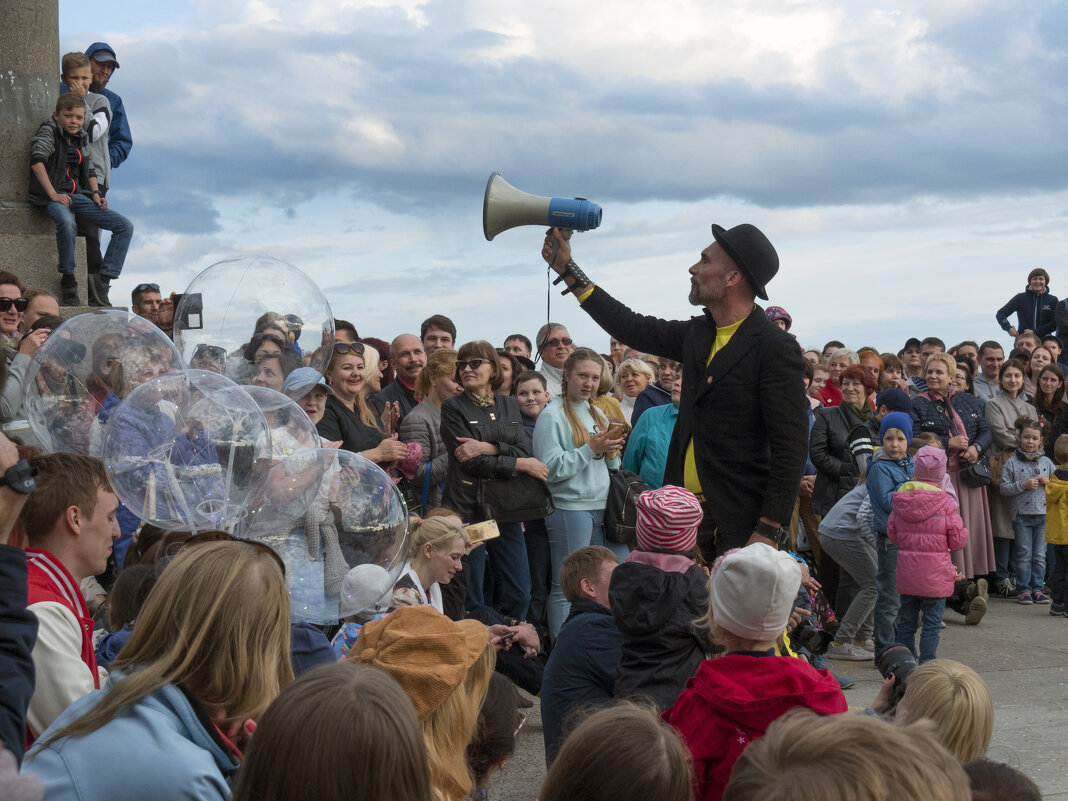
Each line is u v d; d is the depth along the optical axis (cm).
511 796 423
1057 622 748
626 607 306
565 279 421
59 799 167
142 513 262
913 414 800
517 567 566
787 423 371
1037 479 809
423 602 378
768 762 123
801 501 707
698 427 388
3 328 491
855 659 643
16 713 162
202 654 181
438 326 685
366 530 286
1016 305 1202
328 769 139
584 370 582
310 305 329
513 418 568
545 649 584
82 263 739
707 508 388
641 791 158
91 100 776
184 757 171
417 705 214
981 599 727
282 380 324
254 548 195
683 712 244
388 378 690
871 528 622
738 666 243
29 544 248
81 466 253
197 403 269
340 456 300
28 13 710
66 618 230
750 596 248
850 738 121
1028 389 976
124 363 299
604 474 579
